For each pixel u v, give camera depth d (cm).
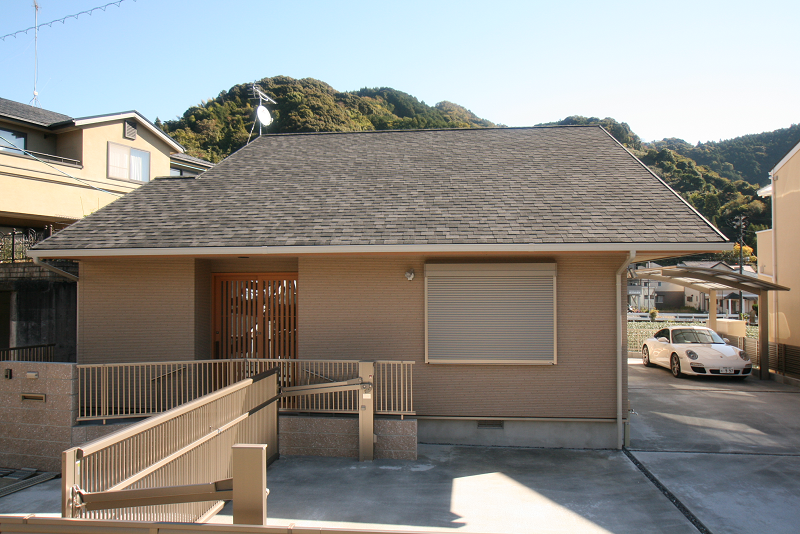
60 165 1688
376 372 750
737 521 483
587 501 527
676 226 678
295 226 723
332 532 256
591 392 730
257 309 815
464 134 1126
